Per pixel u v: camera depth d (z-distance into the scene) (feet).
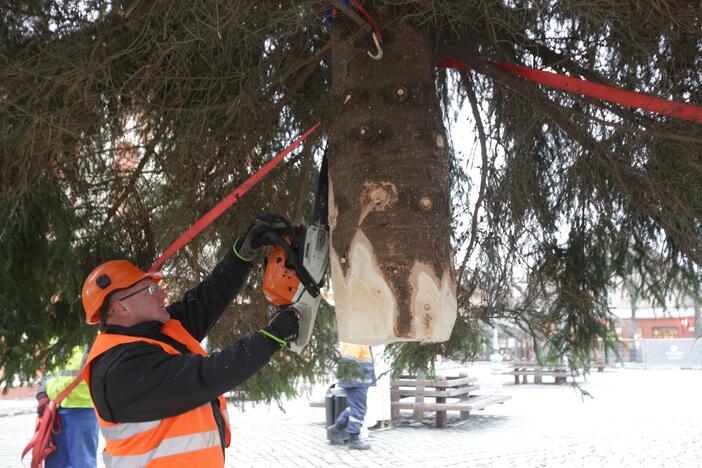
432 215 5.77
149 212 8.60
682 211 8.23
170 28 6.32
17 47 6.63
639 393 45.70
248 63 7.31
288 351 11.12
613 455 24.09
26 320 6.88
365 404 25.75
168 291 9.95
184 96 7.40
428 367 12.37
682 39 6.97
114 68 6.84
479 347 11.68
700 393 45.09
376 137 5.85
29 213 6.97
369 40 6.06
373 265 5.64
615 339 10.52
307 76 7.95
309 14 5.85
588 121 8.24
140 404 5.73
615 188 9.56
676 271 9.64
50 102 6.79
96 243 7.88
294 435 28.78
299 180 9.73
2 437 29.81
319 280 6.23
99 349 6.14
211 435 6.34
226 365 5.65
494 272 10.61
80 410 15.51
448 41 6.65
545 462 23.07
